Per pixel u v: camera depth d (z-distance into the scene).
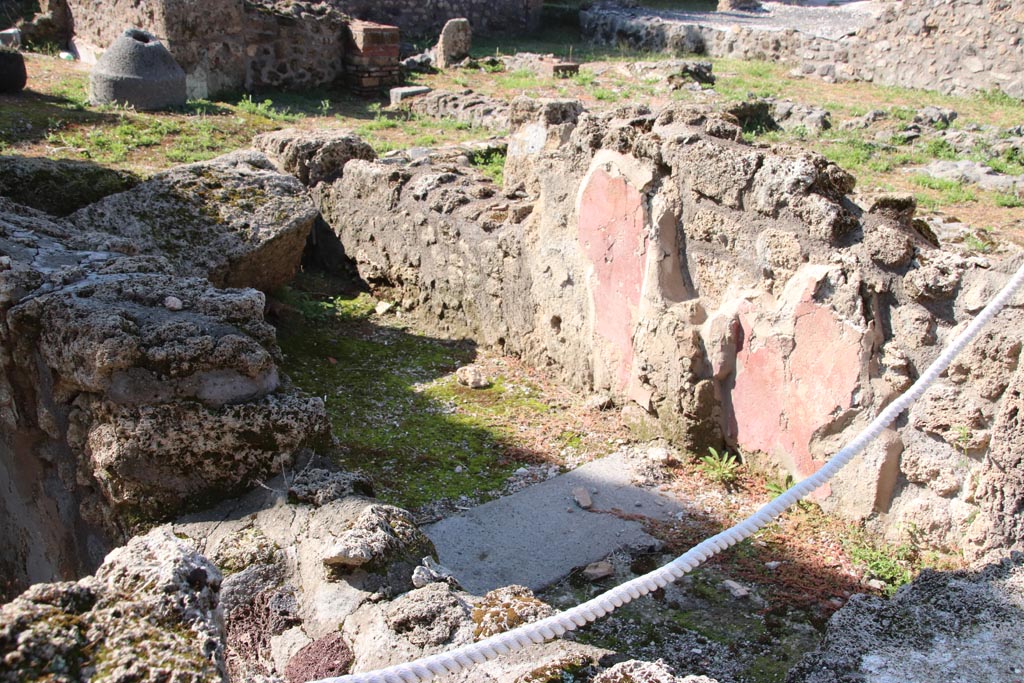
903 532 4.48
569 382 6.32
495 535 4.77
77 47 15.61
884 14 17.33
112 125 11.13
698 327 5.27
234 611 3.18
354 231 7.89
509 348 6.78
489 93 15.64
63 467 3.88
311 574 3.22
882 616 3.21
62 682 1.88
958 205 10.09
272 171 7.47
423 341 7.12
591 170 5.71
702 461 5.38
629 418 5.80
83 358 3.51
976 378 4.18
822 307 4.68
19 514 4.47
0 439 4.37
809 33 19.12
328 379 6.47
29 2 16.73
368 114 14.21
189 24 13.76
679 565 2.88
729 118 5.50
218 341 3.61
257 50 14.79
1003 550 3.65
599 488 5.18
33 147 10.15
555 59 17.42
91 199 6.82
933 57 16.78
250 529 3.44
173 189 6.91
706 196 5.18
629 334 5.69
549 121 7.23
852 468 4.65
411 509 4.97
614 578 4.47
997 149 11.96
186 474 3.56
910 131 12.96
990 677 2.86
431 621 2.92
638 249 5.48
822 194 4.79
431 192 7.17
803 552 4.58
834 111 14.77
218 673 1.95
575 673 2.57
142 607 2.08
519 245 6.43
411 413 6.03
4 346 3.92
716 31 20.19
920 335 4.44
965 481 4.26
